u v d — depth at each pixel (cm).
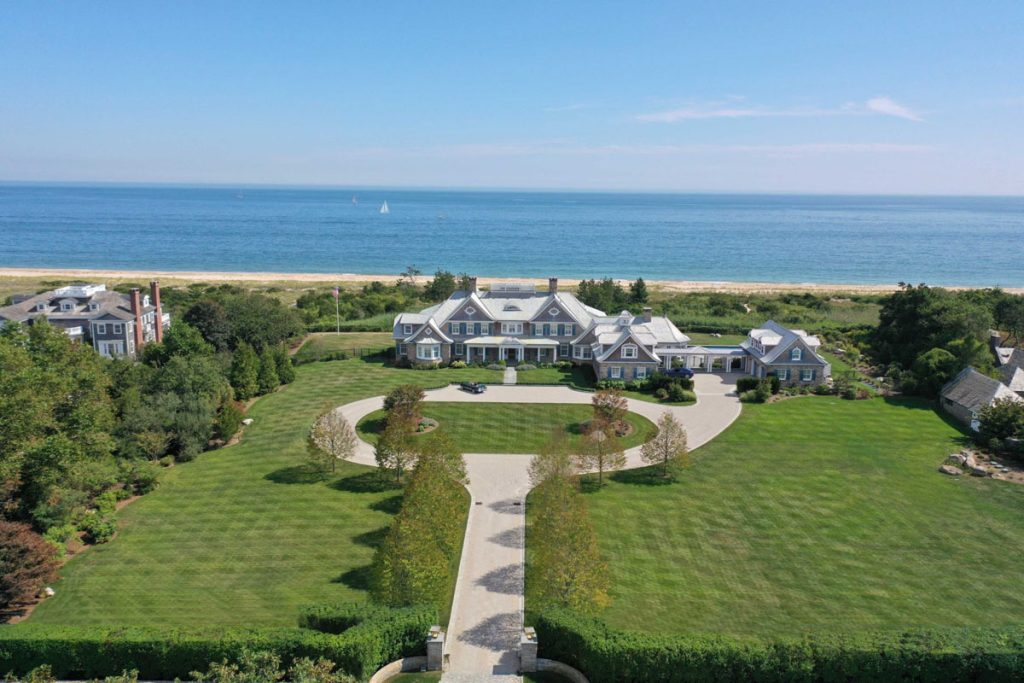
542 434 7594
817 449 7194
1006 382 8394
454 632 4206
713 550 5194
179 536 5422
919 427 7844
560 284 19475
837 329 12181
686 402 8738
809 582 4766
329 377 9700
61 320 9712
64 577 4828
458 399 8719
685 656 3597
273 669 3297
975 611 4441
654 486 6331
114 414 6738
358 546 5275
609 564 4978
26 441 5106
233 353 9550
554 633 3847
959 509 5847
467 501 5922
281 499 6075
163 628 3822
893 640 3659
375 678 3722
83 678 3709
